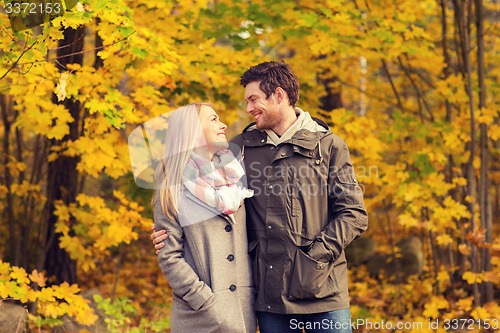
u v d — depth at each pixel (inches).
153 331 231.3
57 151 234.7
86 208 244.7
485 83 250.2
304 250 127.6
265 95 130.7
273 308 126.3
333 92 283.6
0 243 266.8
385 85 273.6
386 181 228.5
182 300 125.9
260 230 129.3
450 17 277.3
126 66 186.7
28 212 271.4
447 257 288.8
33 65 169.5
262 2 229.8
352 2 252.4
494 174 291.7
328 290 126.6
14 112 256.8
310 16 218.5
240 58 215.2
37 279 180.4
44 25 158.1
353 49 225.1
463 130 241.1
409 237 305.9
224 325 123.3
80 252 220.5
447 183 235.5
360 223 128.5
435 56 241.4
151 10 213.9
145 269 317.1
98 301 203.5
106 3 164.9
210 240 124.7
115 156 199.3
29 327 202.1
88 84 185.3
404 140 254.2
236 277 126.0
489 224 235.3
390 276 290.8
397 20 233.6
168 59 191.3
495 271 227.6
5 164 251.9
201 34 222.8
